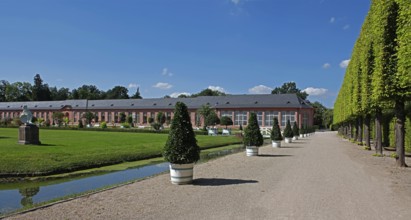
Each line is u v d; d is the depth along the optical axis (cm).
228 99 8581
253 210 702
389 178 1105
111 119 9681
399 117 1412
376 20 1478
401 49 1150
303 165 1453
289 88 13638
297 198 813
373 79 1534
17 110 10731
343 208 720
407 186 966
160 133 4769
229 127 8156
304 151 2222
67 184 1123
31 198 925
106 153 1791
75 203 773
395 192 883
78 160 1534
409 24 1087
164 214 675
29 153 1633
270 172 1248
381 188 936
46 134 3866
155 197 833
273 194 859
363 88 1978
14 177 1241
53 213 684
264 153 2072
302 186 966
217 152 2289
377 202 773
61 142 2494
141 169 1462
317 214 672
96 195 860
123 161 1702
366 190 908
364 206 736
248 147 1905
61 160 1494
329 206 736
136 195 858
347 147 2619
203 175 1183
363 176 1145
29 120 2259
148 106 9262
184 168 1010
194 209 712
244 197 826
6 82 12812
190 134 1024
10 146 2003
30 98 12700
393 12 1374
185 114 1039
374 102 1725
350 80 2820
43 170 1318
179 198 820
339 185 980
